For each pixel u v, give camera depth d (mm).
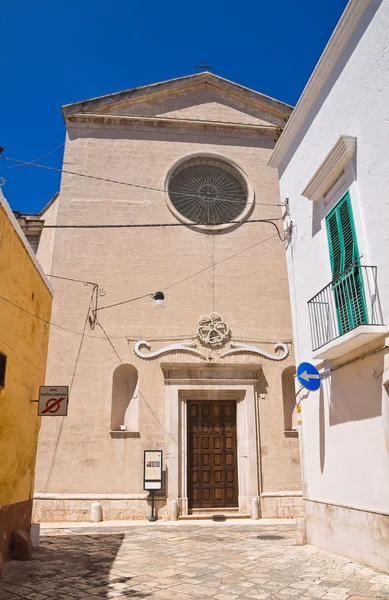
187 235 15688
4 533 7316
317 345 8789
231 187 16984
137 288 14898
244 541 9805
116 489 13133
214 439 14289
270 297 15453
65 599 5586
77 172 15883
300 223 10211
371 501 7188
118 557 8109
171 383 14055
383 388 6953
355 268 7672
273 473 13836
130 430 13922
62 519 12703
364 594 5727
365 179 7613
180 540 9961
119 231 15398
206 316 14875
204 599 5633
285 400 14891
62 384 13711
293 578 6586
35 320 9055
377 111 7414
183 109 17344
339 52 8695
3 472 7230
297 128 10594
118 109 16938
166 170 16375
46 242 16156
